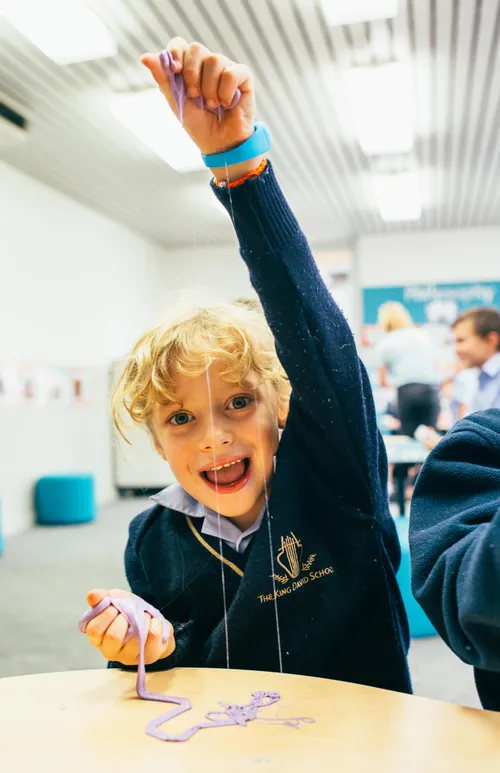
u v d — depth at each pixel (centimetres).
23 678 58
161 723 48
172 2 219
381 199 437
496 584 45
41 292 393
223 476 69
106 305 463
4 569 284
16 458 371
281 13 228
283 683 55
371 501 69
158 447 76
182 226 475
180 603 73
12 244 367
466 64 265
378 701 51
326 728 47
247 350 67
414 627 195
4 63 258
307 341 63
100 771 42
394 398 498
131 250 495
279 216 62
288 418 71
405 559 192
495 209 467
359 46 251
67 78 269
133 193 407
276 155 359
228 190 60
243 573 69
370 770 42
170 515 77
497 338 491
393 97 289
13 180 368
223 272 517
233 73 54
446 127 328
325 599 68
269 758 43
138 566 78
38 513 388
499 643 47
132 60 255
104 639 55
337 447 67
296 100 293
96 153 346
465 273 514
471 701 151
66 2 215
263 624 67
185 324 69
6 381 362
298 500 69
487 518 54
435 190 423
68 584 259
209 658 68
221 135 58
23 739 47
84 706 52
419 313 515
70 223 422
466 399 491
